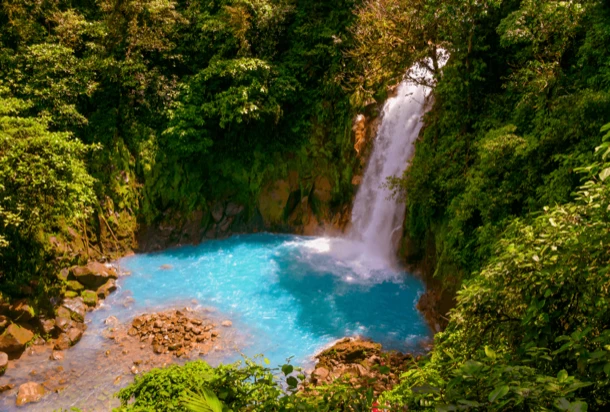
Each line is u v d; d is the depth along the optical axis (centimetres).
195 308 1507
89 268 1566
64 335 1326
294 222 2080
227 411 409
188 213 1995
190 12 2089
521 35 1152
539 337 445
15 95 1767
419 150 1542
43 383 1155
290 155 2030
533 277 468
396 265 1714
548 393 305
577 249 433
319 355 1253
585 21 1090
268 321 1437
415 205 1536
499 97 1338
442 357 656
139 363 1238
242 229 2097
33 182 1254
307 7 2009
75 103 1820
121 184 1861
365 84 1819
